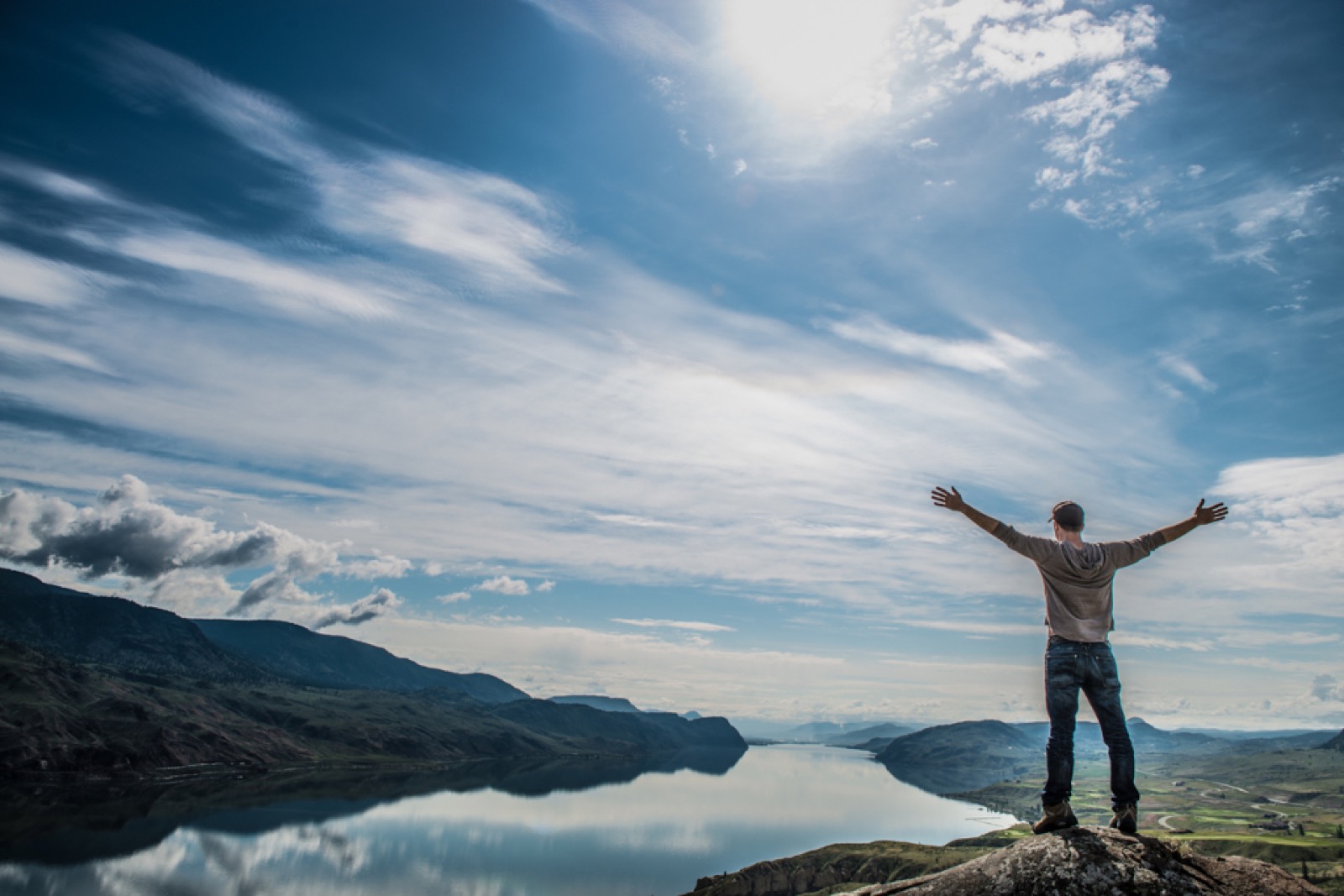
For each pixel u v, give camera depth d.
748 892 108.19
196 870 127.75
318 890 121.31
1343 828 182.00
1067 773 7.41
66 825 156.00
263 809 195.12
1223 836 143.00
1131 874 6.38
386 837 169.12
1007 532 7.68
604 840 183.00
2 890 108.50
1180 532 7.55
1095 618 7.62
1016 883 6.57
